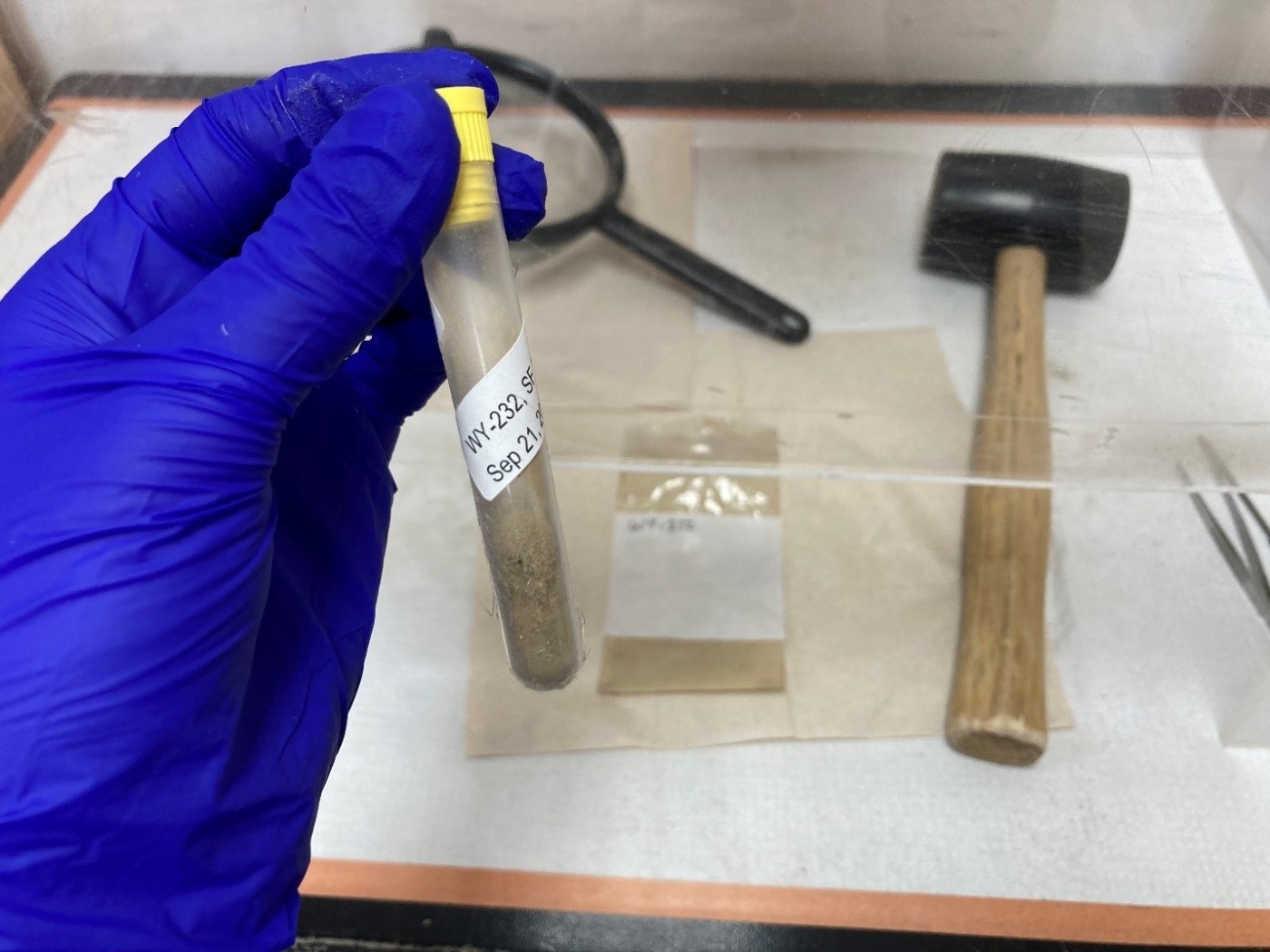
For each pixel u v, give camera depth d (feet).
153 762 1.07
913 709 1.95
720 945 1.69
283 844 1.26
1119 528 2.17
